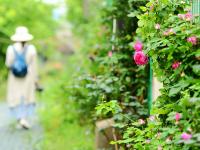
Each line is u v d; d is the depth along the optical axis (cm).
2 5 2125
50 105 1457
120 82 816
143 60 568
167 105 509
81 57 1595
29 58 1271
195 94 486
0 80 2178
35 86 1400
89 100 880
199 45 523
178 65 537
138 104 751
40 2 2217
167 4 587
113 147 828
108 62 899
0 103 1777
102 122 839
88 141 1006
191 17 553
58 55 2855
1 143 1088
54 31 2498
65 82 1371
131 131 596
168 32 541
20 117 1259
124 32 877
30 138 1127
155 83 725
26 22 2170
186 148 455
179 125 480
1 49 2162
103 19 1055
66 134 1113
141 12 786
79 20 2217
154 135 543
